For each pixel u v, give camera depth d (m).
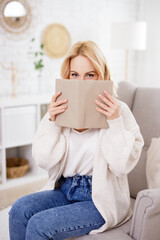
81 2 3.50
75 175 1.37
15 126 2.71
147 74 4.11
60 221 1.14
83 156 1.33
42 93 3.33
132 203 1.55
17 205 1.29
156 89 1.75
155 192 1.17
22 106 2.73
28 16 3.08
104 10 3.74
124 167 1.22
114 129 1.21
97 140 1.31
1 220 2.09
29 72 3.20
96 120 1.20
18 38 3.06
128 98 1.82
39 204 1.30
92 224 1.21
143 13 4.04
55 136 1.33
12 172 2.83
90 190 1.32
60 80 1.20
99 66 1.27
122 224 1.32
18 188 2.73
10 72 3.06
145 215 1.17
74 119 1.17
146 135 1.71
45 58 3.31
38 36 3.21
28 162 3.05
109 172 1.32
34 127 2.85
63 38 3.39
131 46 3.33
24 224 1.25
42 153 1.33
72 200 1.36
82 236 1.23
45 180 2.95
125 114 1.33
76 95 1.14
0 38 2.95
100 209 1.23
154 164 1.51
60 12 3.34
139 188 1.60
